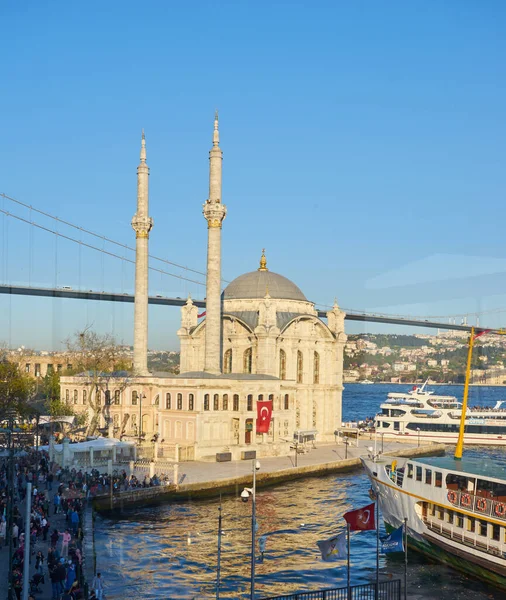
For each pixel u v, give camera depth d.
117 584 64.19
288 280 182.50
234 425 146.88
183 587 64.69
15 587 55.38
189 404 142.75
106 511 94.50
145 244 163.12
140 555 73.94
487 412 131.62
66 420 104.00
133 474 114.88
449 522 75.44
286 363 173.12
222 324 175.75
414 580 71.00
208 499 109.06
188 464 132.62
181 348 176.75
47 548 66.94
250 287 177.50
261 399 149.88
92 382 112.44
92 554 71.88
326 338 182.50
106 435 129.25
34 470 92.25
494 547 69.19
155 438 145.75
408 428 140.50
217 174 157.38
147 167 167.38
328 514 96.94
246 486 118.44
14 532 65.75
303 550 78.25
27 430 97.62
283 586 66.38
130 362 153.00
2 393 94.00
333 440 178.00
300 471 130.38
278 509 100.56
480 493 73.38
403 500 82.00
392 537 67.94
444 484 75.75
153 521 91.62
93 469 105.94
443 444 135.25
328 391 181.50
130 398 143.00
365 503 104.62
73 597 53.22
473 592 67.94
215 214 155.38
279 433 154.75
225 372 174.50
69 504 85.19
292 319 172.75
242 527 88.69
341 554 59.50
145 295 162.75
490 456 118.38
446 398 136.12
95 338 106.50
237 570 70.81
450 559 74.75
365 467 92.56
